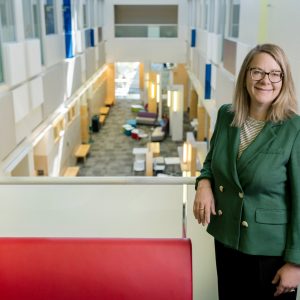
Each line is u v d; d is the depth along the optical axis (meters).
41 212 2.17
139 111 19.02
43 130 8.04
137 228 2.17
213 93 10.82
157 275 1.48
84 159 13.29
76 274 1.49
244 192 1.53
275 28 3.90
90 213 2.16
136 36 19.86
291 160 1.45
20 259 1.50
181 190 2.12
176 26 19.73
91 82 14.82
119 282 1.48
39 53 7.71
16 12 6.47
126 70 25.44
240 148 1.56
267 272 1.57
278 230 1.50
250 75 1.50
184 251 1.50
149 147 13.30
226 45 8.51
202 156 9.59
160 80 18.17
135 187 2.13
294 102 1.50
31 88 7.19
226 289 1.76
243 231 1.55
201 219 1.68
